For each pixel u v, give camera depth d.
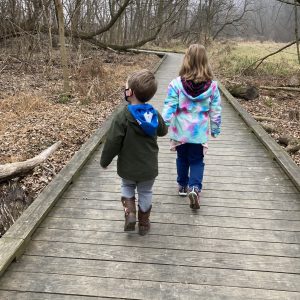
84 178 4.90
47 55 16.48
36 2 16.19
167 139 6.64
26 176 5.52
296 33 13.86
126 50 22.38
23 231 3.46
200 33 41.03
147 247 3.43
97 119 8.55
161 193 4.50
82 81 12.65
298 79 14.17
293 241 3.54
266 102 11.17
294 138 7.59
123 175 3.37
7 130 7.49
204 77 3.72
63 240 3.51
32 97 9.97
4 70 14.44
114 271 3.10
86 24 21.89
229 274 3.09
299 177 4.77
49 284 2.95
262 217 3.97
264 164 5.48
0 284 2.94
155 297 2.83
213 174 5.09
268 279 3.03
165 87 11.88
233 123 7.84
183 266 3.18
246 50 26.17
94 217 3.93
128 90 3.24
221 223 3.85
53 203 4.09
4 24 15.78
